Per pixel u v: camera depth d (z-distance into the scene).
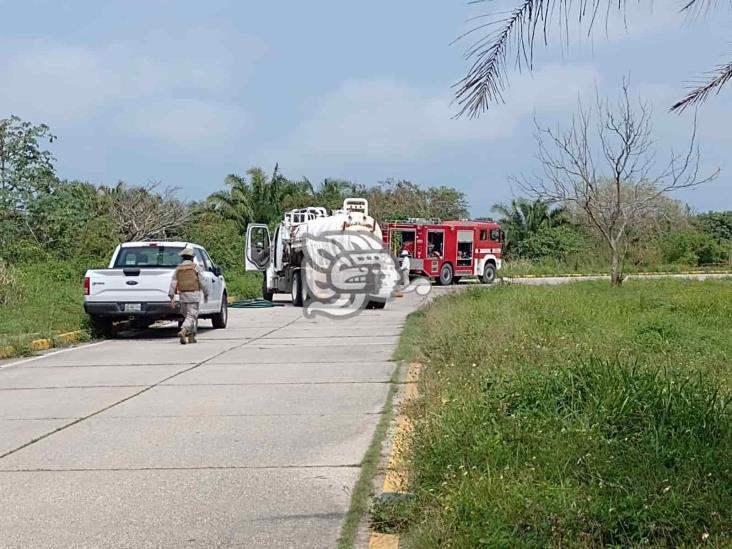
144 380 13.31
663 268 58.41
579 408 7.67
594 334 14.99
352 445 8.76
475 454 6.74
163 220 45.06
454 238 46.31
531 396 8.10
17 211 35.19
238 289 35.88
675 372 9.36
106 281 19.38
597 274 55.47
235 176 56.47
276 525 6.39
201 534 6.21
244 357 16.00
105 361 15.76
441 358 13.16
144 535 6.21
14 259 33.16
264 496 7.09
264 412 10.55
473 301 23.69
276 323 23.69
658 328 15.50
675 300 22.34
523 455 6.70
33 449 8.80
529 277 51.97
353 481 7.48
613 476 6.11
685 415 7.09
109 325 20.92
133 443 8.99
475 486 5.92
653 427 6.86
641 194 36.22
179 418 10.25
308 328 21.94
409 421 9.13
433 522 5.71
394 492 6.71
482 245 47.78
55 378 13.72
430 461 6.95
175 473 7.81
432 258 45.25
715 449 6.50
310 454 8.43
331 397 11.53
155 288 19.34
